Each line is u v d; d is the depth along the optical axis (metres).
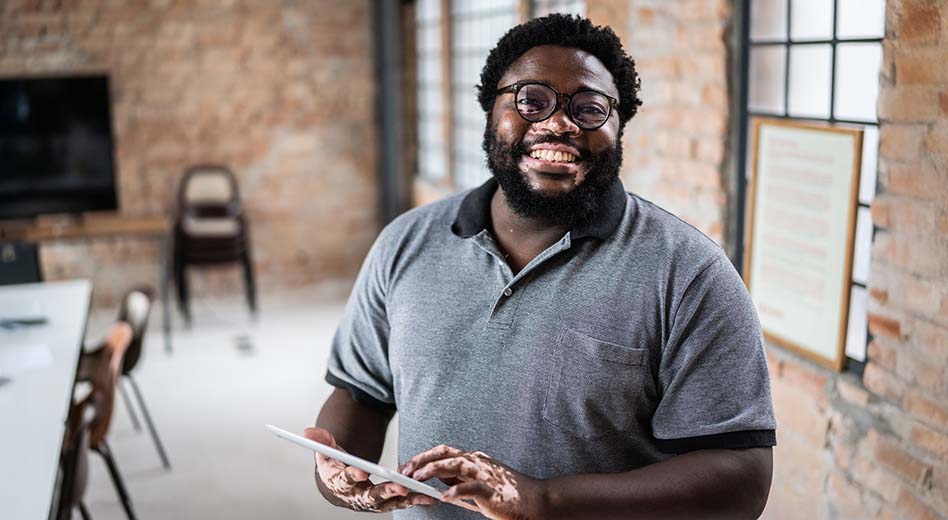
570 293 1.44
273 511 3.71
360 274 1.70
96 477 4.03
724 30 3.07
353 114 7.02
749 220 3.01
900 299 2.34
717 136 3.14
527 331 1.45
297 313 6.50
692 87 3.26
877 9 2.49
